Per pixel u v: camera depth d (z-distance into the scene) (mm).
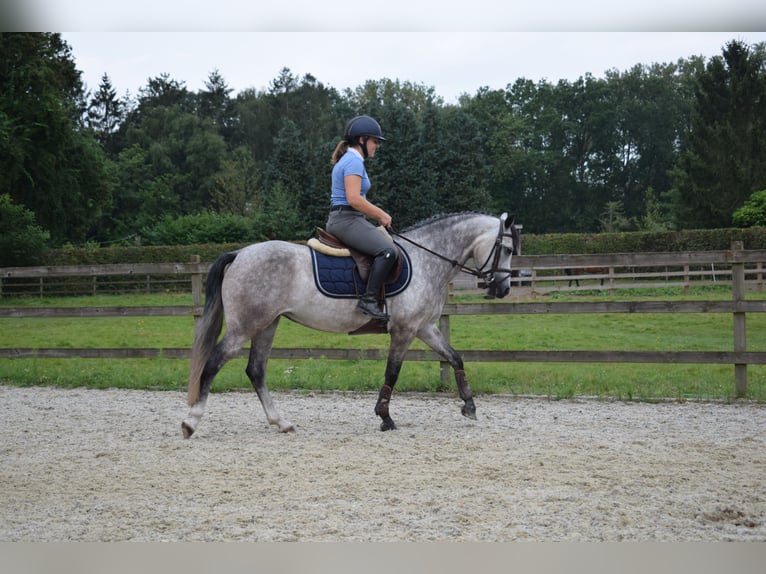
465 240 6941
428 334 7055
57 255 29953
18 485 5000
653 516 4266
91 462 5629
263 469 5340
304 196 48781
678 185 47625
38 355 9953
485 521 4199
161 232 38344
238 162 60031
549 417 7316
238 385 9172
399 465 5402
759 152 45812
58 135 33750
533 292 23719
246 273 6371
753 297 20000
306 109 75875
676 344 13742
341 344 14102
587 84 69188
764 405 7895
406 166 47438
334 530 4090
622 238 30312
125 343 14797
